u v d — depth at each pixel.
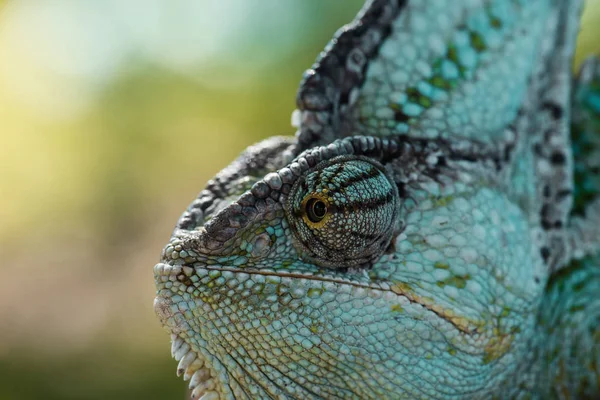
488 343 0.19
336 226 0.18
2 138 0.80
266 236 0.19
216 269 0.19
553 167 0.20
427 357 0.19
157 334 0.62
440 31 0.20
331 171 0.19
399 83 0.20
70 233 0.81
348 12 0.54
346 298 0.19
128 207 0.81
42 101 0.82
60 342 0.63
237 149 0.65
